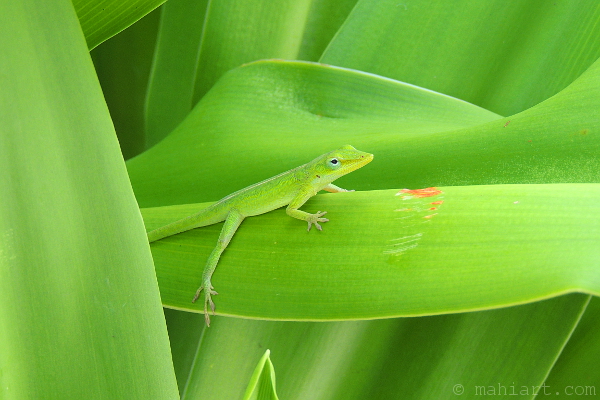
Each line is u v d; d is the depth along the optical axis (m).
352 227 0.52
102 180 0.50
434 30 0.60
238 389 0.56
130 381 0.49
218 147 0.58
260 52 0.63
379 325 0.56
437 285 0.50
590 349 0.57
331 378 0.56
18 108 0.49
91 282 0.49
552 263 0.49
